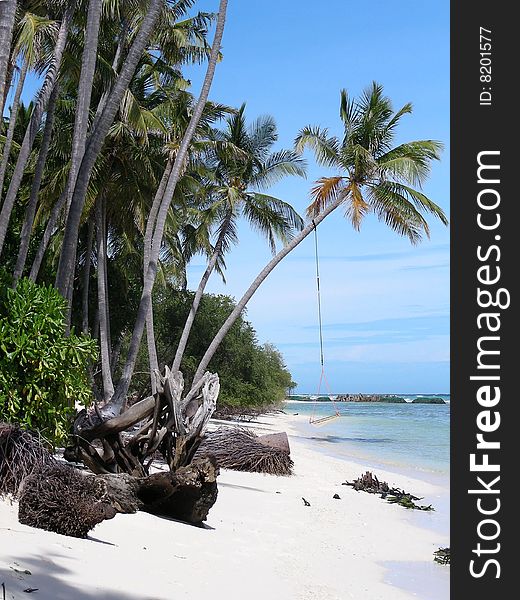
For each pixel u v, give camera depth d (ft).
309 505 52.26
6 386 34.91
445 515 54.90
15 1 40.09
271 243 96.12
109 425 40.52
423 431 168.66
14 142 87.86
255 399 161.99
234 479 61.82
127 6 66.49
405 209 80.89
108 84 72.64
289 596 26.22
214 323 149.69
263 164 97.86
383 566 35.99
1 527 24.94
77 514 26.84
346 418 240.94
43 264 94.53
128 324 116.47
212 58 66.85
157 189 87.97
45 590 18.86
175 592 22.66
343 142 83.51
